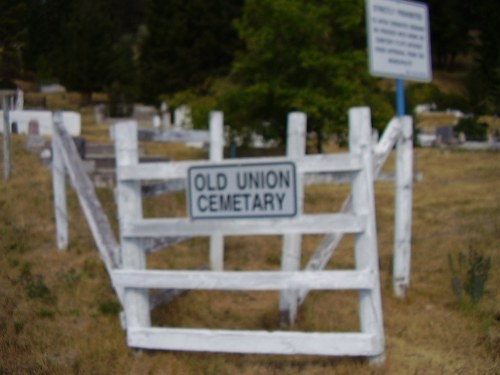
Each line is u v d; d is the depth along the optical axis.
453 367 5.30
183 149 20.08
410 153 7.16
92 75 39.91
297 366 5.23
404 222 7.14
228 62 42.94
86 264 7.82
